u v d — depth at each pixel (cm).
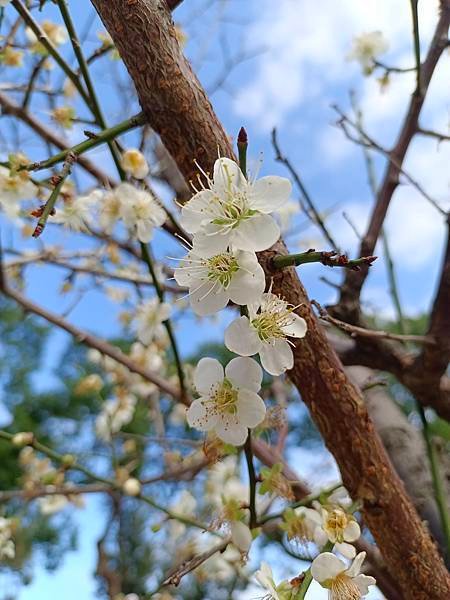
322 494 17
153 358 36
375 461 15
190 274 13
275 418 18
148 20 14
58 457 28
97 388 39
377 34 30
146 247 23
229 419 14
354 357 25
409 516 16
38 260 33
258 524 17
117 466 30
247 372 14
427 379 24
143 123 15
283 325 13
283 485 17
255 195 12
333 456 16
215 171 13
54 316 31
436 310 23
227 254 12
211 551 17
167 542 39
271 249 14
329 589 13
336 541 15
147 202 23
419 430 29
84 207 24
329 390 15
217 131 14
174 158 15
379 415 28
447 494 24
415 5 23
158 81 14
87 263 36
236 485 30
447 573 16
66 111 25
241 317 13
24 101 27
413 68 24
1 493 33
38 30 21
